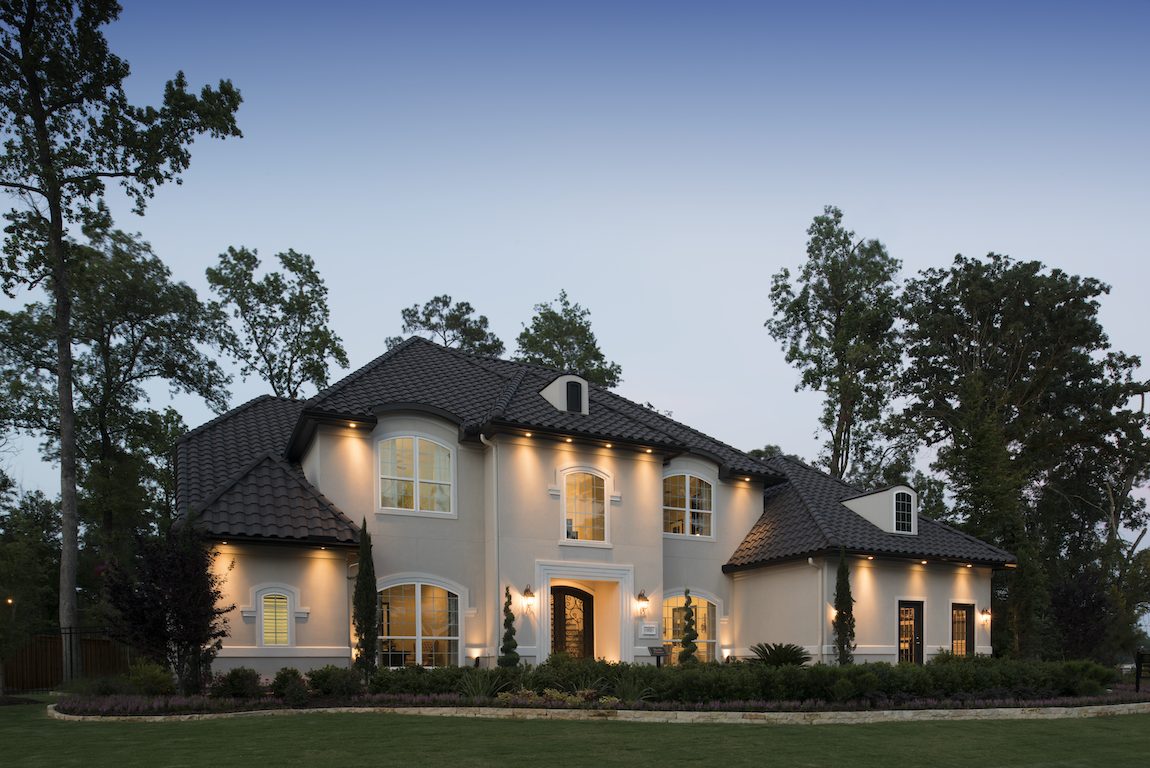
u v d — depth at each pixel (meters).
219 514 19.12
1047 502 49.72
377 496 21.48
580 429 23.12
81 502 37.56
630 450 24.38
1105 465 48.75
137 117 25.08
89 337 38.19
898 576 25.67
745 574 26.61
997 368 47.03
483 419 22.19
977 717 18.39
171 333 39.81
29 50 23.80
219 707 16.11
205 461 22.59
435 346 27.67
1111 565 41.28
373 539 21.25
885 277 44.72
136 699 16.16
